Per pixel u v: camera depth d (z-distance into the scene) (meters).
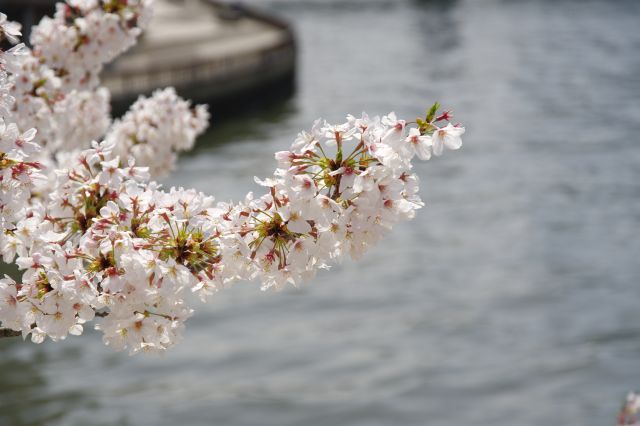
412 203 4.05
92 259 4.25
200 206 4.36
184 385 31.14
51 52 7.50
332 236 4.06
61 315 4.25
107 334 4.30
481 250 46.72
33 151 4.49
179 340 4.39
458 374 32.44
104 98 7.91
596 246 47.50
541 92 97.56
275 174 4.05
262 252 4.14
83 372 31.39
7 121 6.96
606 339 35.47
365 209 4.00
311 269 4.22
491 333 36.19
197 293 4.30
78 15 7.65
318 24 153.25
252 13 96.25
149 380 31.22
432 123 4.03
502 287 41.38
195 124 8.09
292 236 4.12
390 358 33.72
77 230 4.91
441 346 34.94
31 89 7.11
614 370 32.66
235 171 60.25
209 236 4.22
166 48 77.62
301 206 3.99
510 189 59.06
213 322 36.66
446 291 40.84
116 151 7.98
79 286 4.16
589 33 143.50
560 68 112.31
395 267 43.59
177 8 100.44
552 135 76.50
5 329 4.45
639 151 70.19
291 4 181.75
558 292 40.75
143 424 28.38
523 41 136.38
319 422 29.11
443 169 64.25
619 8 173.12
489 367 32.97
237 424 28.72
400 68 112.31
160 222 4.24
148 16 7.68
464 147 71.88
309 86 95.50
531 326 36.97
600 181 61.28
